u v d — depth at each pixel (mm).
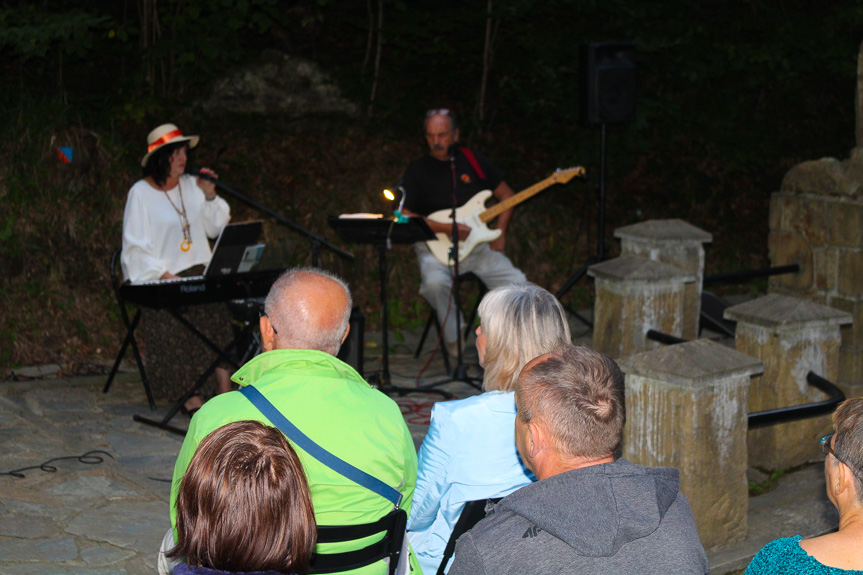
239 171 7031
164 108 6930
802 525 3660
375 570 1898
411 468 1955
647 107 8000
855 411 1488
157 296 4430
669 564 1471
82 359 5715
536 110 7887
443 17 7680
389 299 6984
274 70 7383
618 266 4953
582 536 1446
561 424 1572
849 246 4957
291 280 2070
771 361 4309
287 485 1428
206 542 1396
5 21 6305
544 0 7602
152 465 4152
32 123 6328
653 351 3389
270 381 1882
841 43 8172
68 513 3594
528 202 7789
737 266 8383
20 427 4535
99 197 6379
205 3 7047
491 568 1480
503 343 2215
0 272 5824
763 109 8930
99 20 6293
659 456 3363
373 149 7516
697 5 8297
